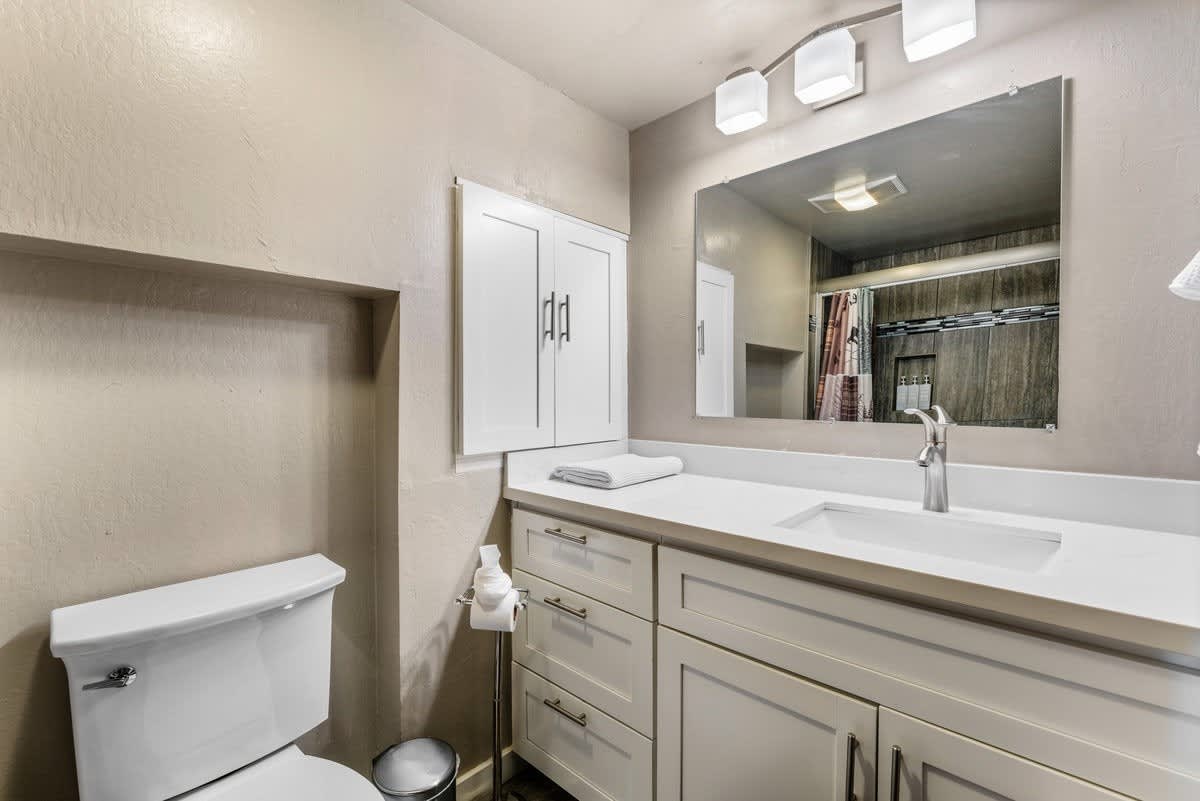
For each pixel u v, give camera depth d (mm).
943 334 1321
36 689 992
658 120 1897
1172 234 1041
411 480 1374
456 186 1451
